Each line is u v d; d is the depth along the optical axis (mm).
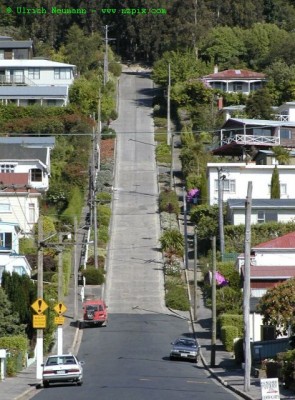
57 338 127062
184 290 165500
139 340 136750
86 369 111500
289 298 106750
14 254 156500
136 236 193750
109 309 159125
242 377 106062
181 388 93438
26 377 108688
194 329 146625
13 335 123438
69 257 176625
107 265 179625
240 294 153875
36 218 190625
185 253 178875
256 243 178750
